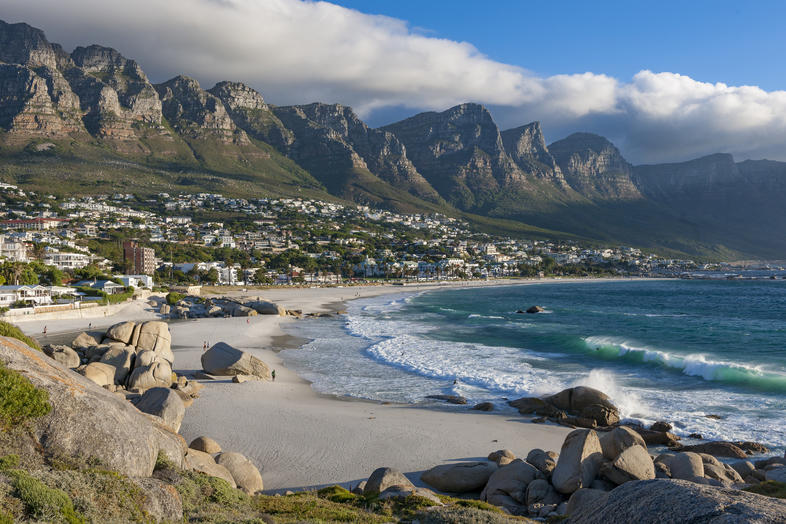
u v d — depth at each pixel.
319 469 25.80
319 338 74.12
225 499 15.01
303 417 34.59
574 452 20.64
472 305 135.25
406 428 32.62
